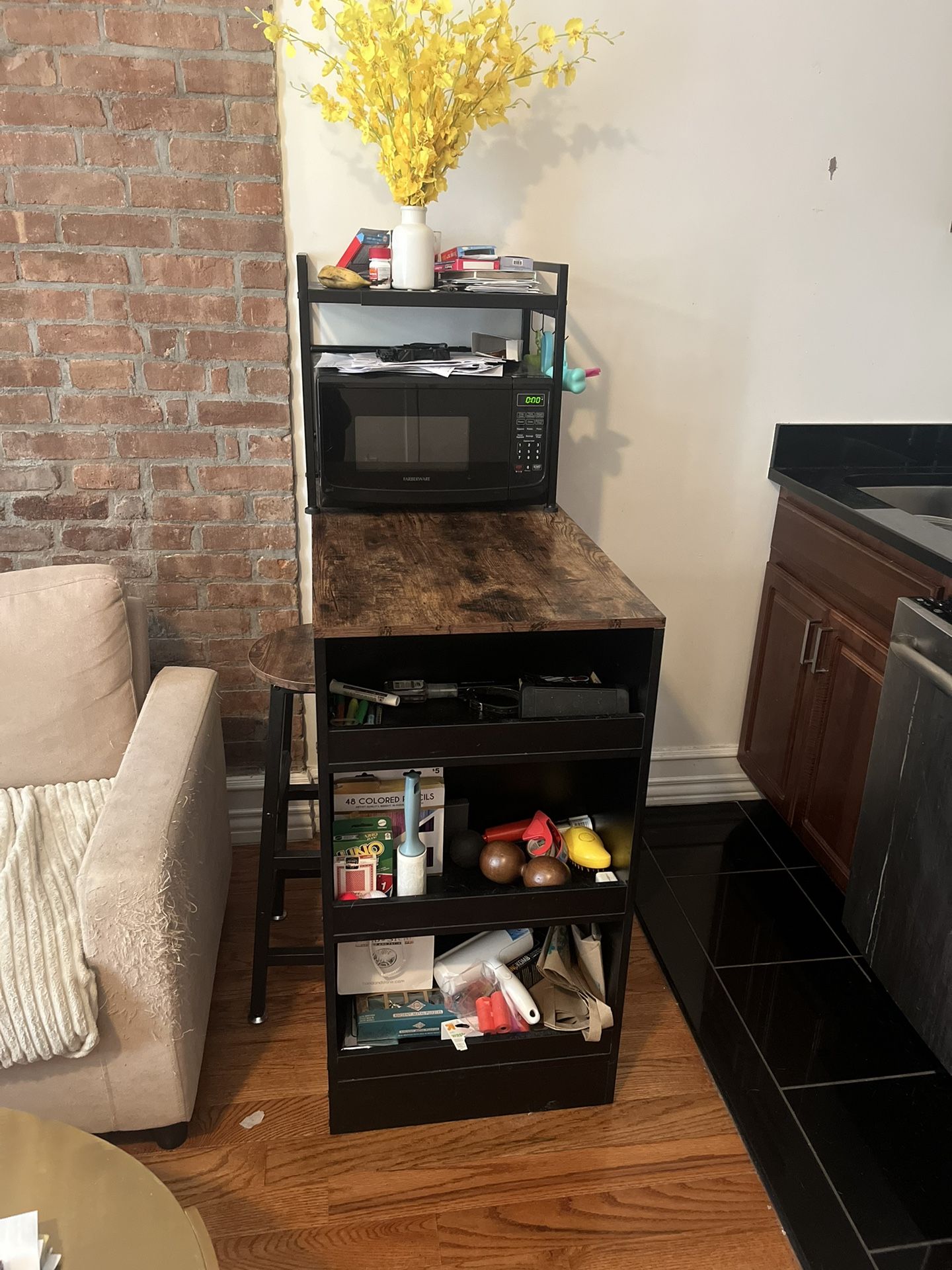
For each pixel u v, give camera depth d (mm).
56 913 1582
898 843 1944
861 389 2490
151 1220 1102
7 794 1916
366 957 1731
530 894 1665
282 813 2082
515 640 1852
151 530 2271
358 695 1601
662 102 2143
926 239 2363
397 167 1831
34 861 1696
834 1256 1563
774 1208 1652
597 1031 1741
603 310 2293
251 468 2250
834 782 2281
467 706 1672
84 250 2039
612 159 2168
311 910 2348
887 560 2055
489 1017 1751
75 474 2199
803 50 2154
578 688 1592
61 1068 1558
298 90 2002
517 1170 1709
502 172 2141
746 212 2268
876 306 2410
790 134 2217
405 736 1517
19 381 2107
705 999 2107
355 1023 1796
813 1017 2074
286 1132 1770
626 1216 1631
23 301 2051
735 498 2547
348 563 1684
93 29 1898
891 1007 2111
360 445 1915
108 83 1934
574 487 2461
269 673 1817
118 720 1988
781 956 2250
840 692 2244
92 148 1971
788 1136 1785
